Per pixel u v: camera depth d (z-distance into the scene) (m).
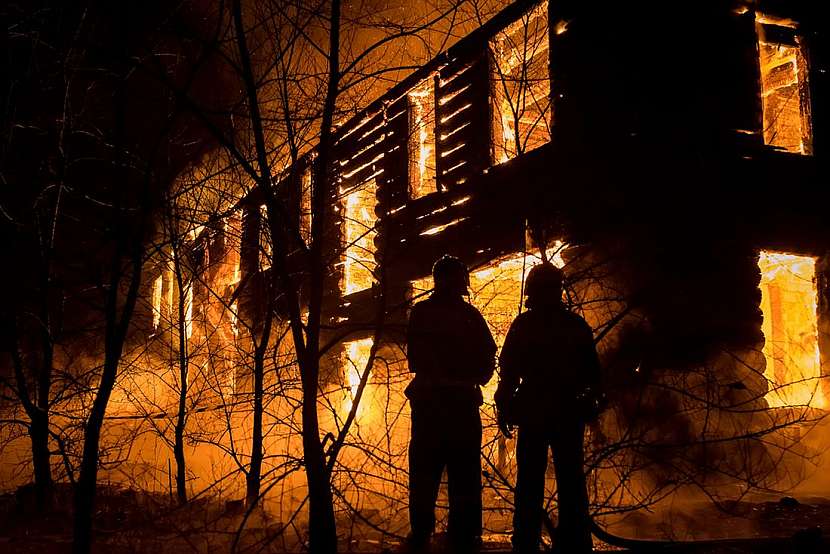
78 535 3.85
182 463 7.04
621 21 8.16
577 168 8.09
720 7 8.41
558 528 4.15
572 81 8.52
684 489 6.08
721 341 7.34
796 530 4.91
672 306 7.20
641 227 7.34
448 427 4.61
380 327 4.21
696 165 7.88
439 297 4.86
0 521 6.06
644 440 5.99
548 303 4.42
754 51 8.53
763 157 8.30
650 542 4.18
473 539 4.55
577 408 4.23
